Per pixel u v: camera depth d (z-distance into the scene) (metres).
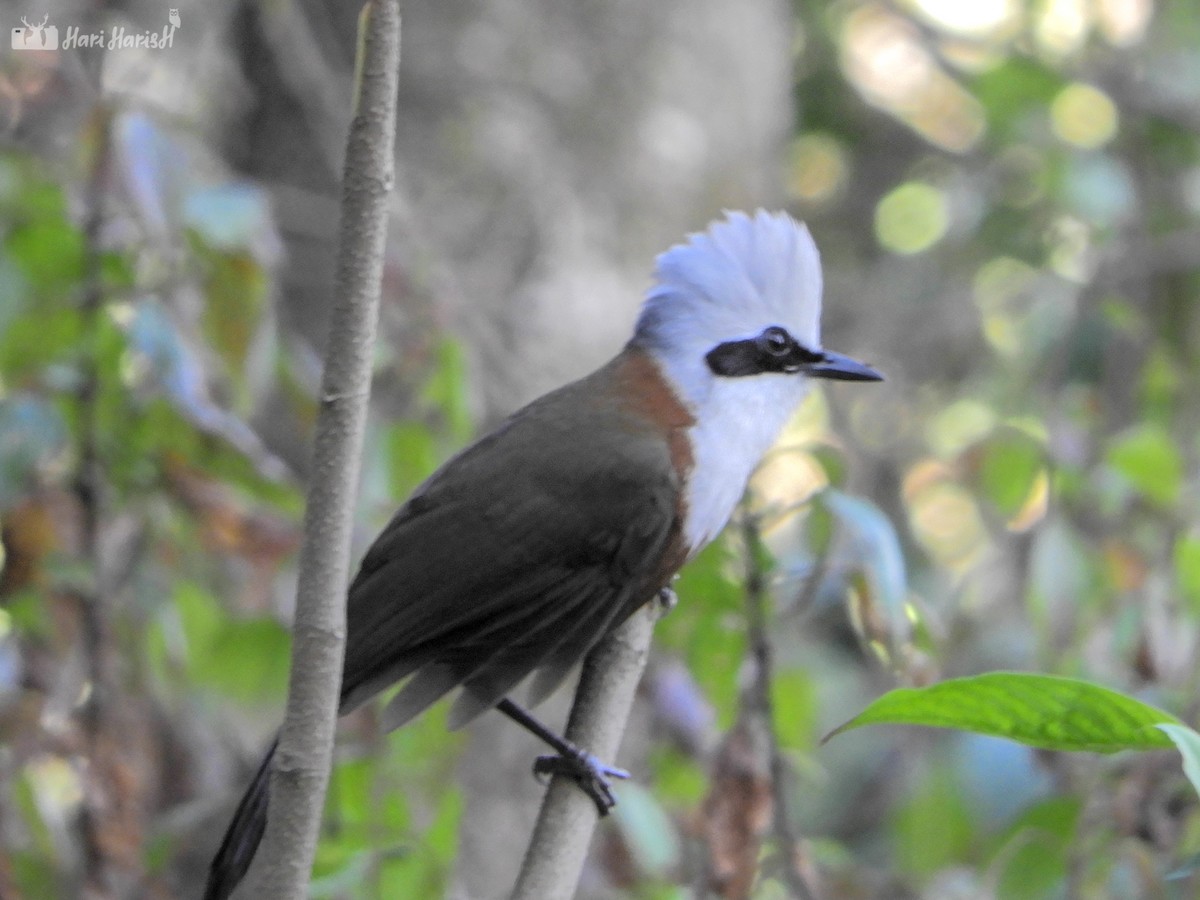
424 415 11.16
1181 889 9.32
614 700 8.53
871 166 21.61
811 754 12.68
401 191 14.45
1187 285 16.98
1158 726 5.38
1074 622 10.62
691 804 10.11
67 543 9.52
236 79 15.01
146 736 9.62
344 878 8.31
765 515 9.58
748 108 16.72
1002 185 18.59
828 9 21.11
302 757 5.80
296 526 10.22
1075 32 19.16
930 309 19.72
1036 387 16.23
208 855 11.27
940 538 17.20
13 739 9.09
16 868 9.66
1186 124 18.00
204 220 9.51
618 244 15.48
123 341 9.98
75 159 10.22
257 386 9.99
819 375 9.73
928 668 9.20
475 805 14.14
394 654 9.10
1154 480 11.22
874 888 11.88
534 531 9.15
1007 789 10.73
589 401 9.70
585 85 15.62
